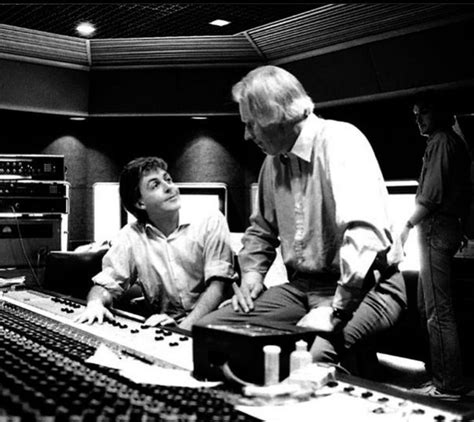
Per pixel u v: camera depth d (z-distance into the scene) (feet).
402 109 17.66
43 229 18.39
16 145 20.11
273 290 8.16
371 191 6.88
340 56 16.57
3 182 17.92
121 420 3.67
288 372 4.88
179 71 18.71
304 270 7.87
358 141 7.20
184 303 10.00
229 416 3.88
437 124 12.77
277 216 8.14
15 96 18.20
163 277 9.88
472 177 15.78
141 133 21.12
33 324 7.21
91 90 19.19
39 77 18.29
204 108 19.22
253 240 8.72
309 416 4.15
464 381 13.85
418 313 14.76
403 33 15.05
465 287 14.53
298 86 7.26
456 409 4.21
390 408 4.25
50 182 18.47
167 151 21.11
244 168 21.09
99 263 13.41
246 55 18.28
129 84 18.99
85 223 20.89
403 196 17.97
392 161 17.99
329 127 7.29
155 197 9.58
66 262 13.29
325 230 7.54
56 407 3.86
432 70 15.17
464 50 14.38
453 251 12.67
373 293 6.99
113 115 19.48
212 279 9.57
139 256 9.84
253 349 4.69
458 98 16.11
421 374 14.57
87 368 5.06
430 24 14.51
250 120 7.27
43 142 20.43
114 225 21.16
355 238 6.56
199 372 5.01
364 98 16.94
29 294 10.31
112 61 18.61
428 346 14.64
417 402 4.38
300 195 7.63
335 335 6.40
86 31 12.62
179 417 3.78
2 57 17.48
